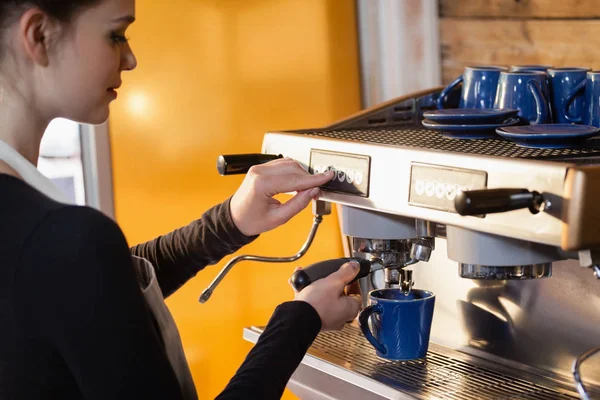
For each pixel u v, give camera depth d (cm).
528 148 94
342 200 103
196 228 115
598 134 99
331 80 193
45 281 70
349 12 193
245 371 81
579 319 110
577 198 75
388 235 110
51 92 80
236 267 183
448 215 88
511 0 167
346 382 109
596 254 78
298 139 112
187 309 179
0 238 71
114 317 70
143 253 117
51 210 72
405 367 112
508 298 118
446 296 126
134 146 172
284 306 89
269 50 184
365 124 127
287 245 189
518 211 81
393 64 191
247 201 110
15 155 78
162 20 171
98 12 79
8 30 77
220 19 177
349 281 97
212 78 178
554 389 106
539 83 113
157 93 173
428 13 186
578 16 153
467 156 87
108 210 170
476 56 177
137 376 72
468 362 116
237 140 183
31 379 73
